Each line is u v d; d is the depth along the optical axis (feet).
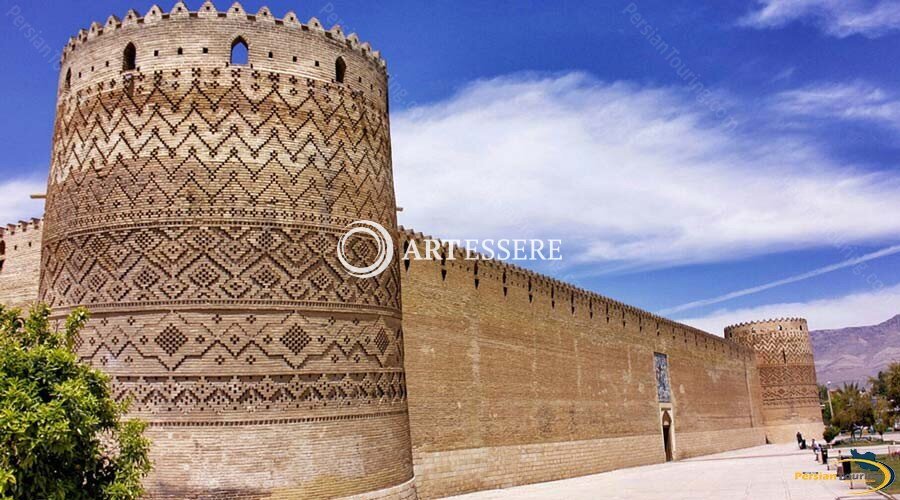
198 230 54.44
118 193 55.83
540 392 103.09
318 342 56.08
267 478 52.01
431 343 81.82
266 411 53.01
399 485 60.49
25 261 75.87
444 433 81.51
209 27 57.47
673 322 156.87
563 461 105.70
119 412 40.98
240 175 55.62
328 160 59.57
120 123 56.85
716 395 173.99
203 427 51.80
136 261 54.44
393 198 67.31
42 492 33.83
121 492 37.35
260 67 57.72
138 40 57.88
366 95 64.08
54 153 61.26
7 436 31.40
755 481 94.43
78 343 55.11
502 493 83.97
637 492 83.82
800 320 213.05
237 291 54.03
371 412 58.59
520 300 102.01
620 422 126.52
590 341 120.98
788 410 207.00
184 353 52.75
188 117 55.93
